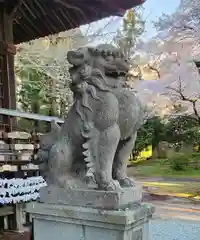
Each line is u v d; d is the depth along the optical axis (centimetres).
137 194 244
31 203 249
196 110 1480
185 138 1653
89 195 231
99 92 239
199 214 767
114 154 244
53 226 240
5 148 521
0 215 519
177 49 1460
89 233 225
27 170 529
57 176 250
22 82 1363
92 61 242
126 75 256
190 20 1435
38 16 740
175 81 1458
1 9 664
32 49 1297
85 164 245
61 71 1323
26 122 691
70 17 754
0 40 651
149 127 1762
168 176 1399
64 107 1322
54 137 267
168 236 571
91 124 240
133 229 223
